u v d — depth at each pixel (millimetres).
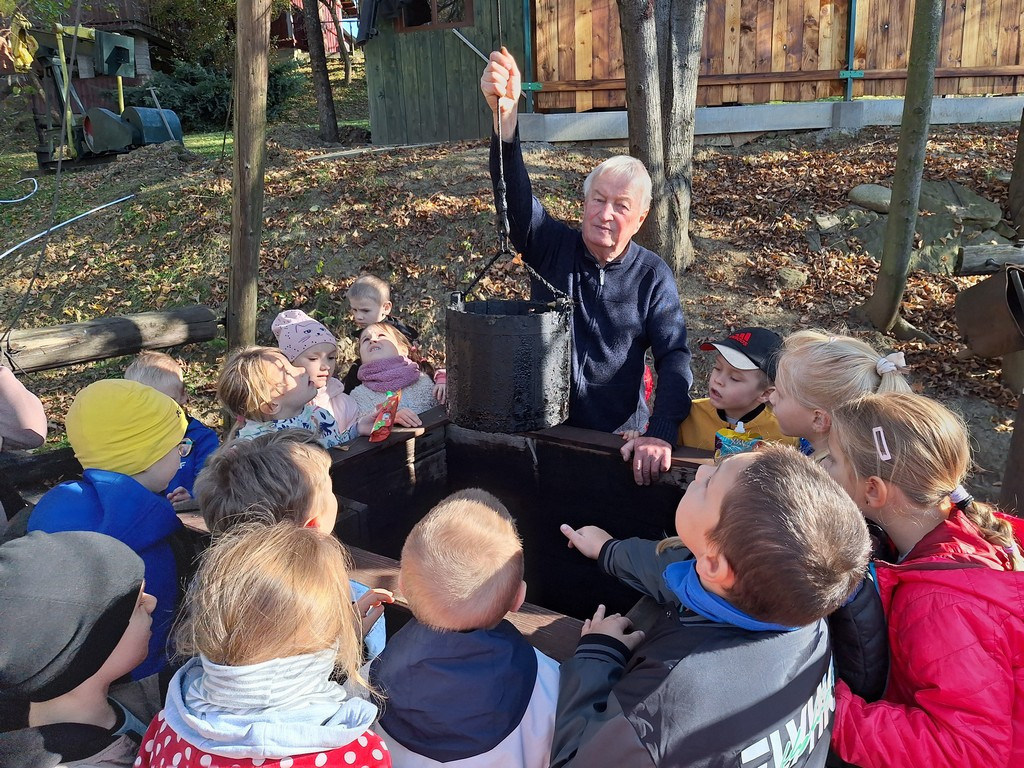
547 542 2803
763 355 2443
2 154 11992
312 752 1155
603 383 2824
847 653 1464
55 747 1274
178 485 2971
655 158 5859
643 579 1707
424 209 7422
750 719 1214
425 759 1299
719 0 8523
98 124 10219
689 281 6734
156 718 1330
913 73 5461
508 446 2805
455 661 1305
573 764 1248
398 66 10148
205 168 8922
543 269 2785
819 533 1175
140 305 6871
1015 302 4965
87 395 2092
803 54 8758
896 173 5758
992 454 5020
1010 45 8891
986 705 1342
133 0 15523
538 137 8625
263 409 2553
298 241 7227
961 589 1412
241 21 4352
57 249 7680
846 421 1650
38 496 3199
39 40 10008
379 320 3637
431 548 1334
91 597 1315
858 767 1560
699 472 1422
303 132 11625
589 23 8438
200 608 1236
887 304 6074
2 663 1222
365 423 2678
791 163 8234
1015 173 7199
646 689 1219
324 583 1262
